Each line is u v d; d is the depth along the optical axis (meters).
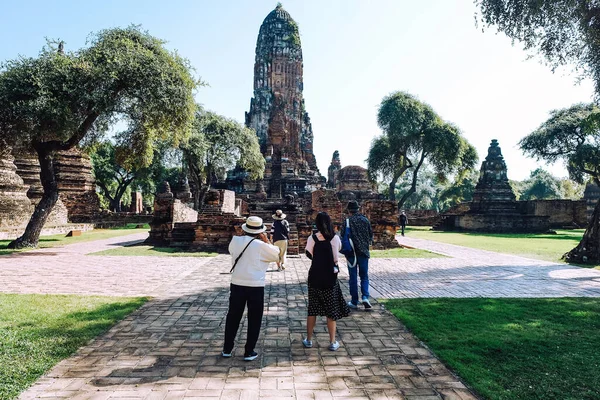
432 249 18.59
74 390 4.05
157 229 18.25
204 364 4.76
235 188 47.22
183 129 19.39
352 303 7.47
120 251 15.81
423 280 10.34
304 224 17.30
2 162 22.48
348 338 5.75
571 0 12.34
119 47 17.05
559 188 74.44
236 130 38.38
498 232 35.00
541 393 4.02
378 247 17.75
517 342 5.45
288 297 8.27
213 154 37.47
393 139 45.09
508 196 38.16
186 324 6.29
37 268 11.60
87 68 15.99
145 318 6.61
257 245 5.06
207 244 16.30
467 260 14.30
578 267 12.70
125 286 9.15
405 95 45.28
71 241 20.28
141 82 16.41
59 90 15.66
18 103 14.81
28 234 17.03
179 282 9.67
